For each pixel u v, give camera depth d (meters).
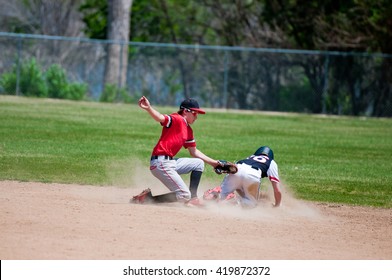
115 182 34.56
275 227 25.41
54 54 92.88
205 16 117.06
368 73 85.88
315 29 93.69
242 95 87.94
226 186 28.31
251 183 27.91
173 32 111.88
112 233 22.84
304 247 22.83
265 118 76.12
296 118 78.31
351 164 44.69
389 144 57.28
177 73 88.25
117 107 78.31
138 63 87.88
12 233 22.23
